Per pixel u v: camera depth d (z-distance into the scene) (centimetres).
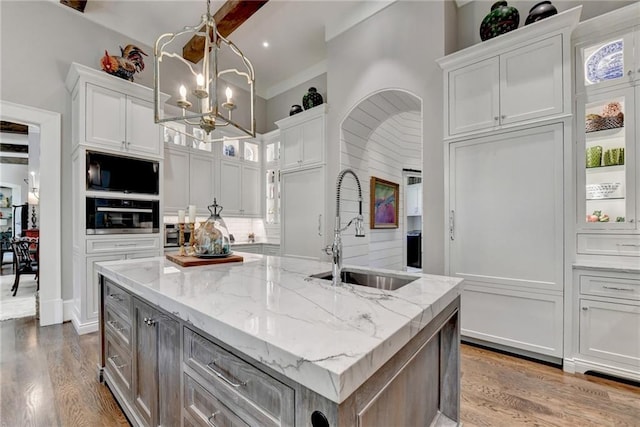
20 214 824
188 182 433
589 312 219
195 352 111
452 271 278
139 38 391
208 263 196
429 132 299
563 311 226
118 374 178
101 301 204
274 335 79
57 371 223
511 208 248
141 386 151
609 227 227
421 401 120
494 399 191
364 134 416
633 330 204
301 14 371
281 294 122
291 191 425
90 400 188
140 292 141
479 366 232
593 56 237
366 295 121
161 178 359
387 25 332
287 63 477
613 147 234
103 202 311
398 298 117
